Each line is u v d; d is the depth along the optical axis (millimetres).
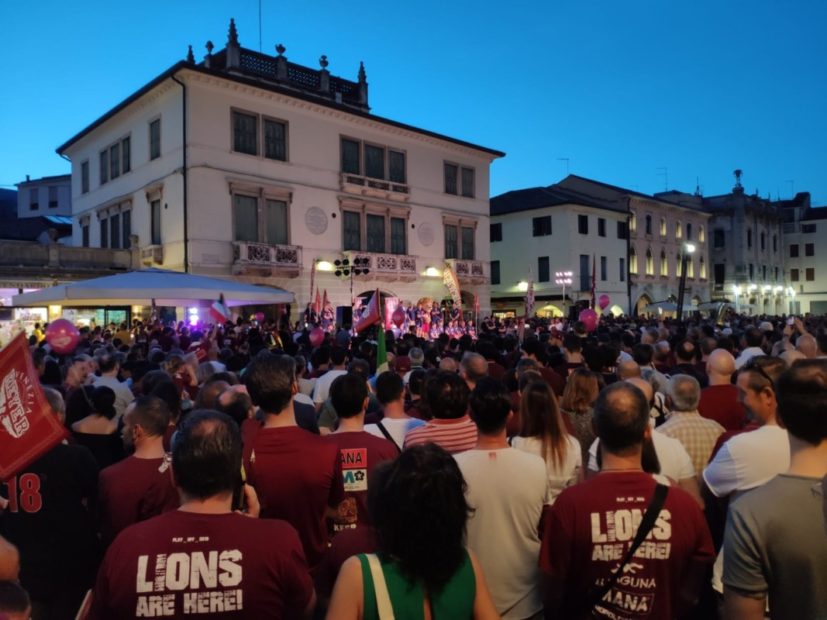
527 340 8172
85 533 3717
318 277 26469
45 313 20703
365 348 9898
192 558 2174
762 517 2152
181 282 11234
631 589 2523
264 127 25000
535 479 3033
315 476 3379
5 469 3102
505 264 42312
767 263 63188
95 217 29047
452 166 32812
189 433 2322
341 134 27594
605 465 2762
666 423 4359
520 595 2957
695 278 50906
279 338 15445
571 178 46375
